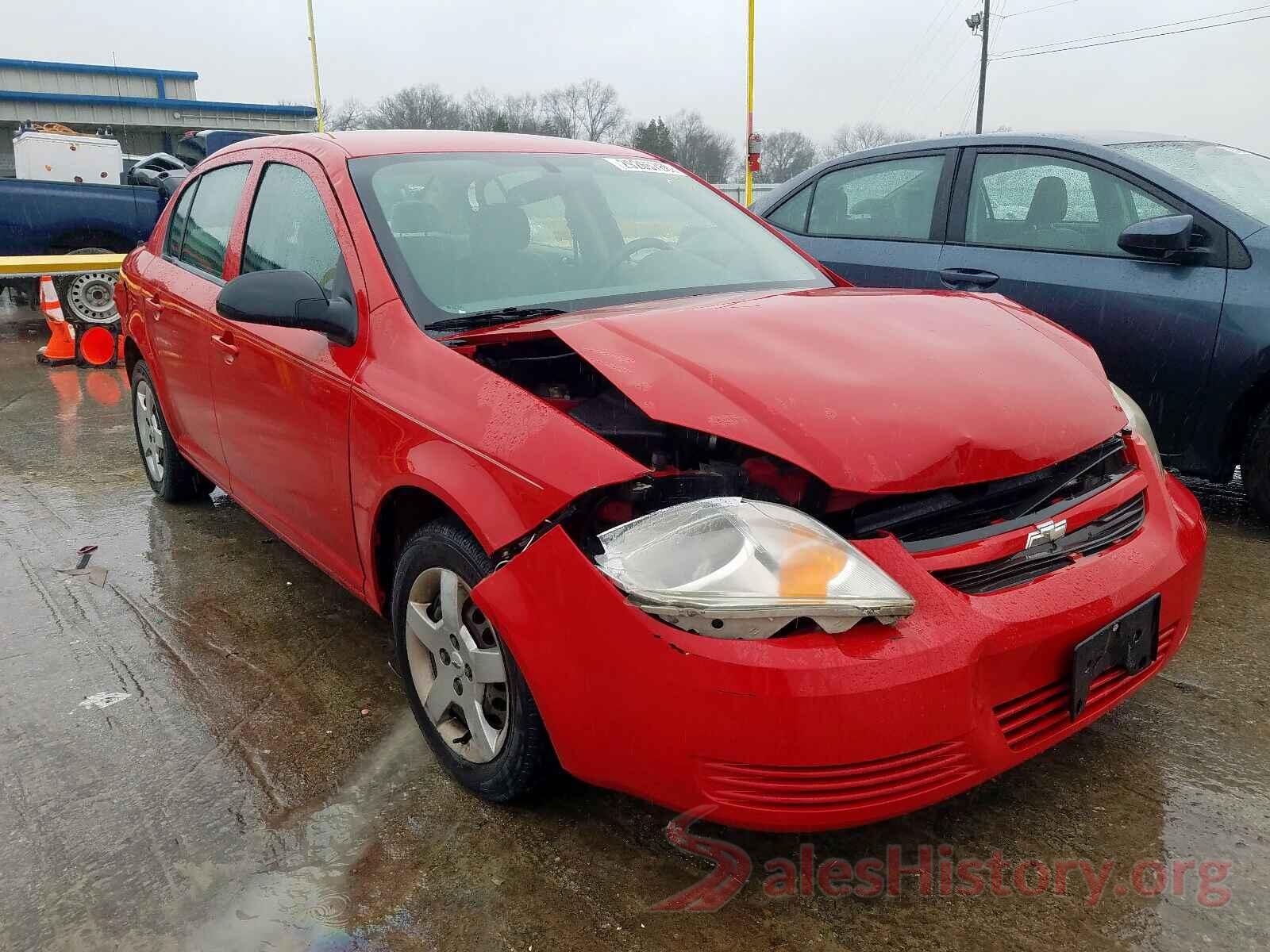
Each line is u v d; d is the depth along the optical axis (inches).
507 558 78.3
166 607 136.2
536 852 83.4
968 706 69.4
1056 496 82.8
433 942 74.0
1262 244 144.0
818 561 67.9
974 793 90.3
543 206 117.7
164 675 116.8
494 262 108.5
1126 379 157.9
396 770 96.0
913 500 75.4
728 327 89.7
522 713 80.6
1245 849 81.8
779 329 90.1
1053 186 169.8
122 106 1459.2
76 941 75.0
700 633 67.4
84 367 335.0
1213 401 148.2
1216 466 151.6
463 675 88.9
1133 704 104.8
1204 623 122.9
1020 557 76.9
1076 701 76.1
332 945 73.9
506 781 85.0
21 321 458.6
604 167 131.1
